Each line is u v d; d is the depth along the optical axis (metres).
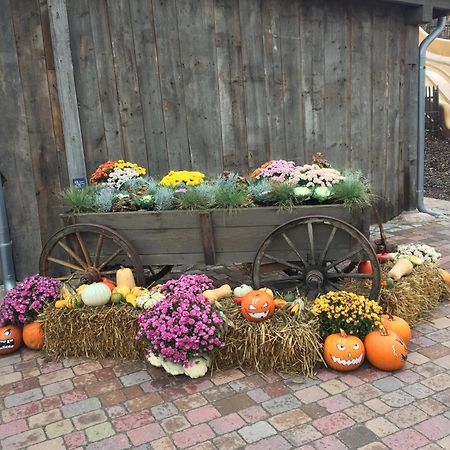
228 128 5.75
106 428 2.71
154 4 5.18
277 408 2.83
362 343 3.20
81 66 4.95
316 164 4.29
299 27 5.98
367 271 4.03
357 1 6.33
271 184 3.78
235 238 3.81
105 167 4.71
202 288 3.66
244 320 3.32
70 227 3.89
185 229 3.84
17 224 4.96
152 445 2.56
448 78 16.06
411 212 7.42
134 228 3.89
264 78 5.86
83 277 3.88
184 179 4.23
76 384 3.19
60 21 4.72
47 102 4.88
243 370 3.27
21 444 2.61
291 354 3.15
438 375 3.09
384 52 6.75
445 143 13.95
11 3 4.62
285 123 6.09
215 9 5.47
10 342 3.60
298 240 3.73
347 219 3.65
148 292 3.59
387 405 2.80
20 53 4.72
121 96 5.17
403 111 7.17
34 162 4.92
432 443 2.48
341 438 2.54
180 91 5.44
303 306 3.38
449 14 7.19
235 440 2.56
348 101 6.52
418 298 3.84
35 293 3.69
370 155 6.86
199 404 2.90
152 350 3.25
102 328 3.45
